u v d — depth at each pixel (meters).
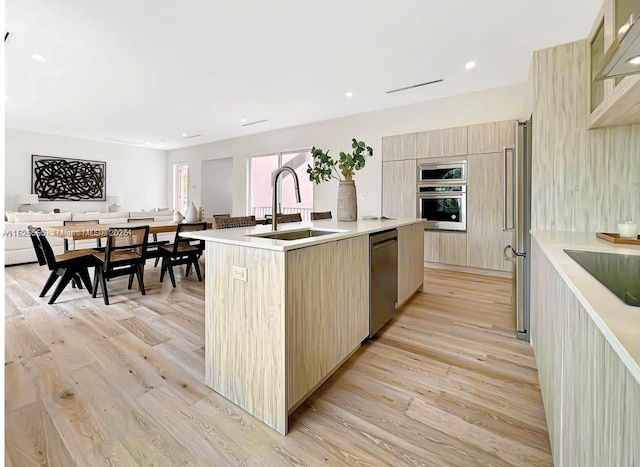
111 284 4.10
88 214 5.87
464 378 1.96
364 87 4.48
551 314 1.40
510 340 2.48
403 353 2.28
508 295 3.61
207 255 1.81
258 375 1.58
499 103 4.51
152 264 5.48
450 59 3.64
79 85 4.39
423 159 4.88
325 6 2.66
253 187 7.97
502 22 2.91
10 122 6.52
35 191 7.50
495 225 4.37
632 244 1.60
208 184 9.02
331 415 1.63
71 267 3.42
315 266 1.72
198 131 7.31
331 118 6.15
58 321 2.82
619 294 0.84
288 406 1.53
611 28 1.56
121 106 5.36
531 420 1.58
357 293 2.19
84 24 2.90
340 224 2.79
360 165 3.15
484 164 4.41
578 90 2.13
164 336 2.53
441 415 1.62
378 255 2.48
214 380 1.81
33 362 2.10
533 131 2.26
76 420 1.56
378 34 3.09
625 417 0.59
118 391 1.80
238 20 2.85
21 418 1.57
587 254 1.38
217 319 1.77
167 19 2.83
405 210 5.07
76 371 2.00
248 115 5.92
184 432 1.50
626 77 1.37
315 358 1.74
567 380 1.06
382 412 1.65
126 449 1.39
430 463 1.33
